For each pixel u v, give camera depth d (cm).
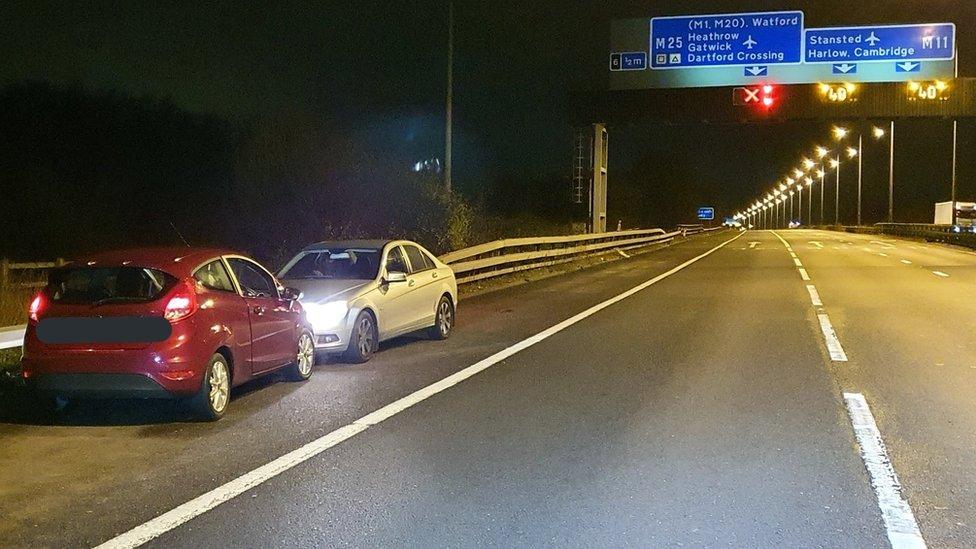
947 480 630
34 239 3158
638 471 655
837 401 890
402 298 1243
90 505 589
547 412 850
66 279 839
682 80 3641
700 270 2883
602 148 3862
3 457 709
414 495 604
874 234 7550
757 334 1371
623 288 2217
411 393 947
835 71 3519
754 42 3575
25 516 568
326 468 669
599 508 575
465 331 1439
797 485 620
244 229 2172
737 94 3594
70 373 788
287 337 981
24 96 3525
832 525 543
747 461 679
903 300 1866
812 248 4562
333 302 1107
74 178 3441
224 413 848
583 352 1209
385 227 2272
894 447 717
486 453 707
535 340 1327
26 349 805
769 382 991
